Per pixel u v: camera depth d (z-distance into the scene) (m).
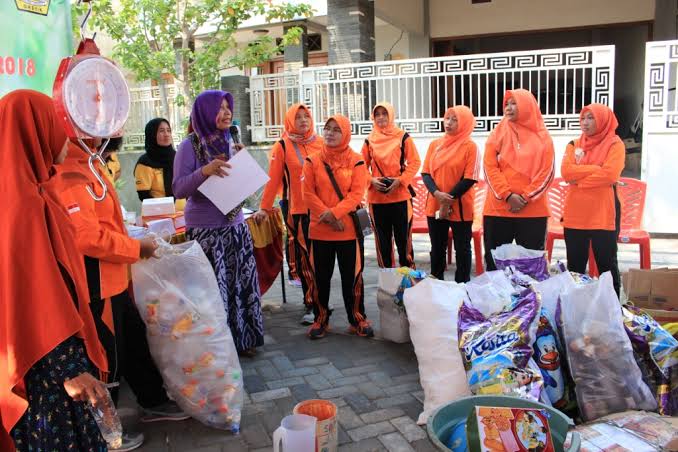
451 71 8.02
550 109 9.99
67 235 1.84
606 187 4.05
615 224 4.10
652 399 2.72
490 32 10.45
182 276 2.77
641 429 2.47
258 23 10.47
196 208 3.50
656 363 2.75
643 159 6.95
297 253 4.55
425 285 3.05
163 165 4.69
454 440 2.18
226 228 3.53
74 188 2.31
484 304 3.01
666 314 3.15
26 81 2.49
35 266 1.70
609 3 9.71
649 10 9.53
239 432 2.83
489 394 2.54
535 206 4.15
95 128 2.11
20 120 1.71
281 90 8.98
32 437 1.76
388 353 3.79
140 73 8.49
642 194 5.15
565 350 2.77
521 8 10.20
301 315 4.64
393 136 4.98
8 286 1.68
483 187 6.01
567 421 2.11
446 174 4.62
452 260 6.29
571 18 9.96
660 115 6.82
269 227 4.67
